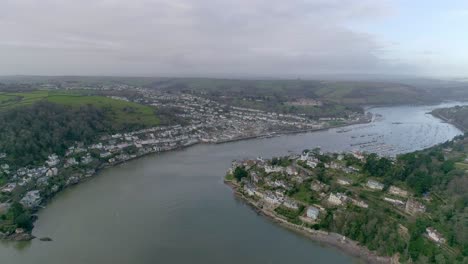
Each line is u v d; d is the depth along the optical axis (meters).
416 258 150.00
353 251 161.00
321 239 170.88
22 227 174.38
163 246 161.12
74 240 166.00
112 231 174.62
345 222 175.38
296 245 165.38
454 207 179.25
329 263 151.25
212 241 166.50
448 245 154.75
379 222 172.25
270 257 154.38
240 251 158.38
